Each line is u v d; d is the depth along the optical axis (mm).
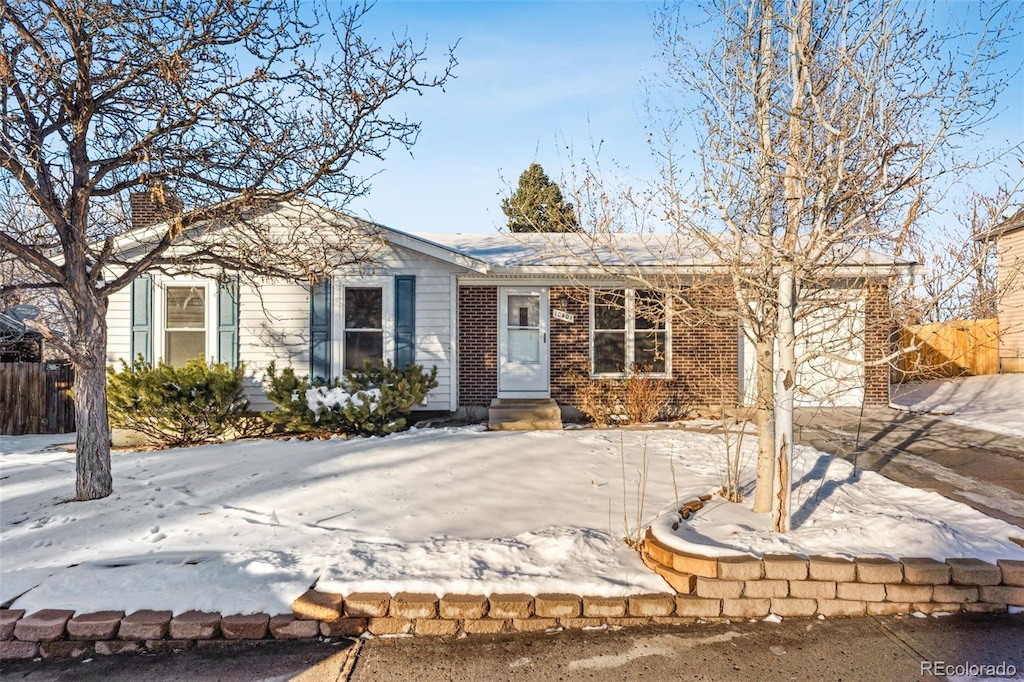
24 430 13562
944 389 15617
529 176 21609
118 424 10500
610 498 6660
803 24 5215
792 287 5223
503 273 12180
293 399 10742
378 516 6156
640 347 12914
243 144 7215
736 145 5719
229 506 6668
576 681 3779
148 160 6637
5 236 6605
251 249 8258
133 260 11523
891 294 5520
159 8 6688
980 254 5098
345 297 12047
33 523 6230
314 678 3875
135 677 3930
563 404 12812
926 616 4539
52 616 4355
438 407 12094
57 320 14891
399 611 4414
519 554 5043
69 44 6926
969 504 6719
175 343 11805
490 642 4273
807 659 3992
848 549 4883
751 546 4910
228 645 4309
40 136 6609
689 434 10328
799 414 12484
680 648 4148
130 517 6344
